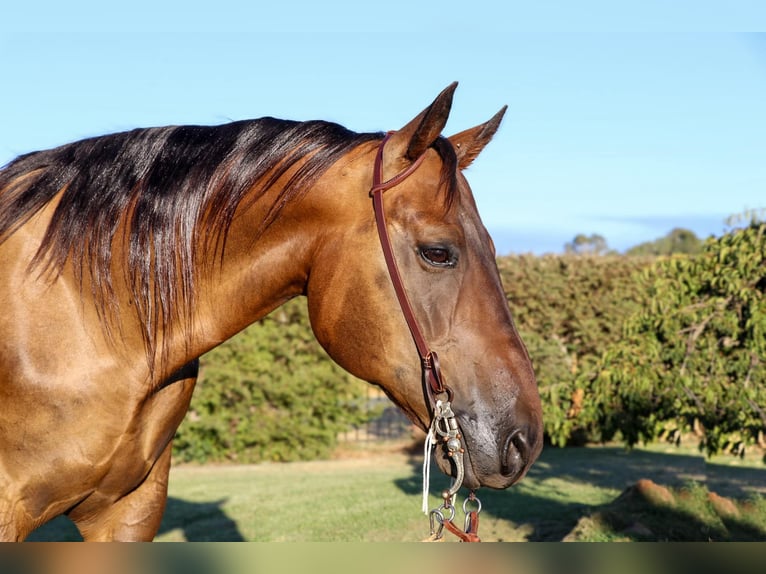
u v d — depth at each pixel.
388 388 2.00
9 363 1.99
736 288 4.98
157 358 2.12
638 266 11.60
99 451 2.05
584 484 7.95
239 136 2.18
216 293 2.16
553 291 11.23
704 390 5.06
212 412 10.05
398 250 1.95
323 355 10.25
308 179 2.06
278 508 6.97
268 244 2.11
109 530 2.30
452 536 5.59
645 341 5.37
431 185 1.97
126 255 2.11
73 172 2.19
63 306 2.05
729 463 9.27
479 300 1.92
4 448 2.00
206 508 7.02
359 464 9.96
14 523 2.00
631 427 5.61
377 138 2.14
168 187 2.14
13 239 2.09
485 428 1.85
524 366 1.90
